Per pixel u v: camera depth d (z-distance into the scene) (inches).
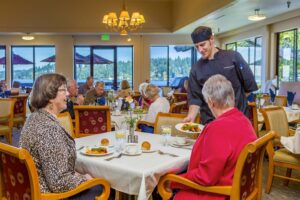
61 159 72.6
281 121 158.4
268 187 141.6
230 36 468.8
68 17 418.0
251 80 106.9
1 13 411.2
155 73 494.0
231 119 74.4
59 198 72.5
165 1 428.8
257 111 195.0
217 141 72.1
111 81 495.5
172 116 133.0
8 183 74.0
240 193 73.6
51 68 488.4
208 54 106.6
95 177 87.6
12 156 67.9
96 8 418.6
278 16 349.7
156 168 81.6
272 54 378.6
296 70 348.8
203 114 111.0
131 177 80.2
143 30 429.4
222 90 76.0
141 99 239.1
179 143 104.7
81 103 217.3
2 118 213.0
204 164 73.2
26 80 489.7
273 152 139.4
